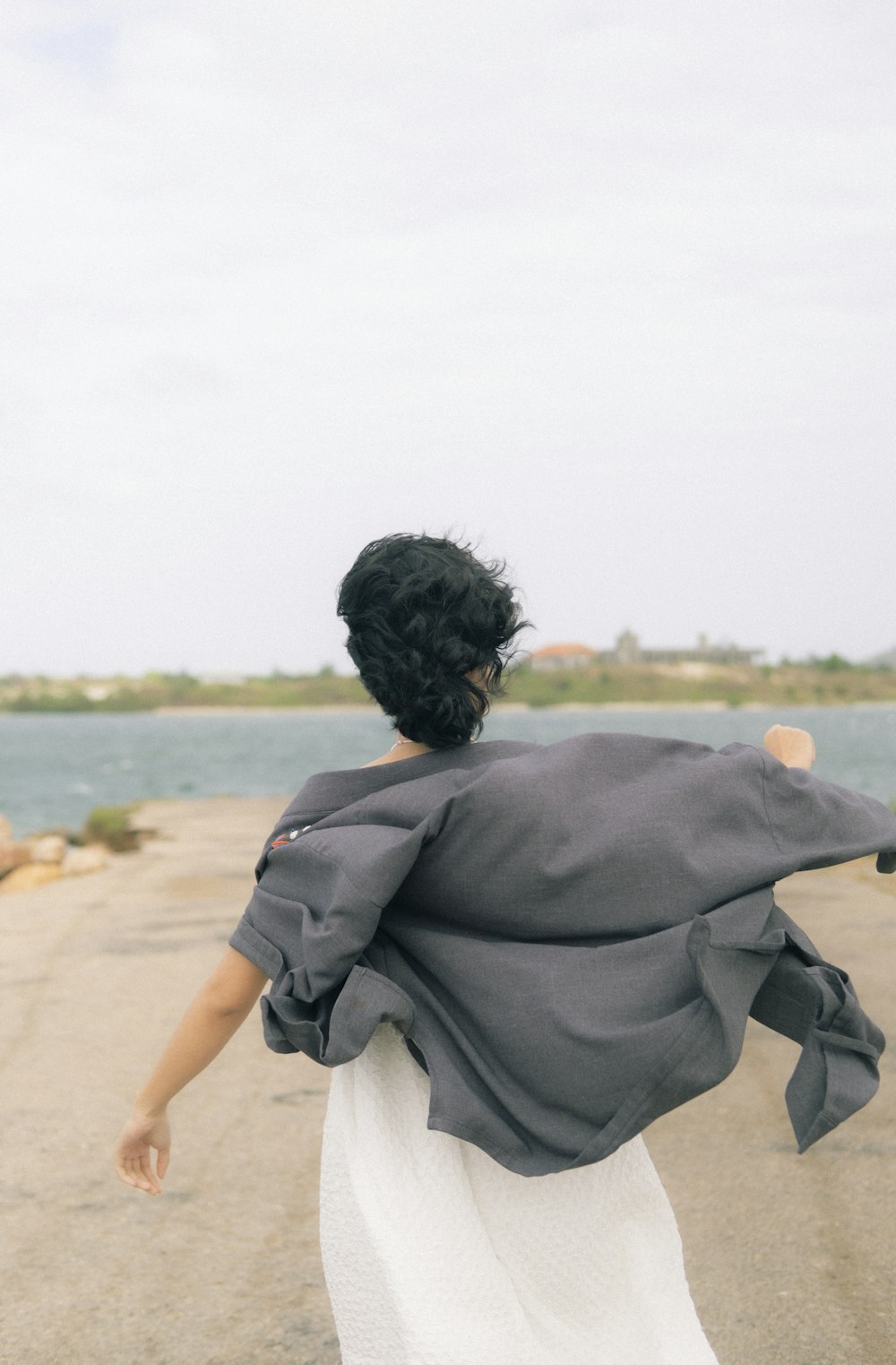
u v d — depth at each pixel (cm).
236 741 13425
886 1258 304
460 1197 157
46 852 1254
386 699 172
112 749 11300
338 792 171
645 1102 147
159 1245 326
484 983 154
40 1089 466
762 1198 347
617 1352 158
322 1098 456
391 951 164
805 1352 259
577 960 153
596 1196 161
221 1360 264
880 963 657
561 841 155
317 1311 287
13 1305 291
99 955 753
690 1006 148
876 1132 399
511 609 174
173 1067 169
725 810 161
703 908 157
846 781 4956
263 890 165
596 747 167
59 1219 343
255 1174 377
